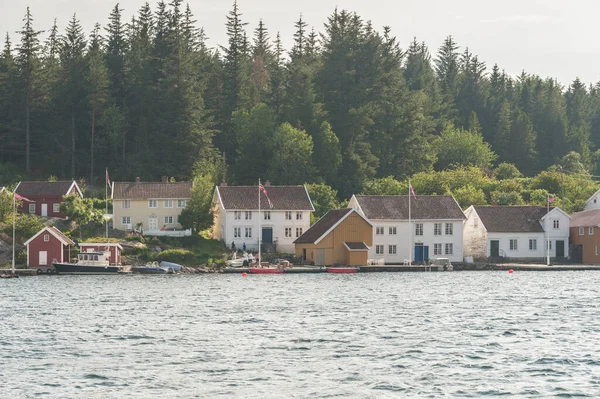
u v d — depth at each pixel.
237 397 179.38
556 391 183.38
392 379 193.88
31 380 192.25
